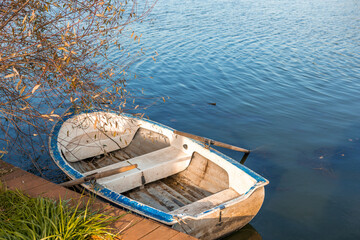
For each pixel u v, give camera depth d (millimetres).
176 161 6172
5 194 3775
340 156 7602
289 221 5625
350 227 5535
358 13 24328
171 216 4270
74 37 3646
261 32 18125
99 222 3258
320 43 16609
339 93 11195
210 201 5234
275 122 9180
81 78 3945
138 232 3367
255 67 13219
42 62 3674
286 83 11867
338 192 6395
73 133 6633
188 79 11781
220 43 15875
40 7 3830
